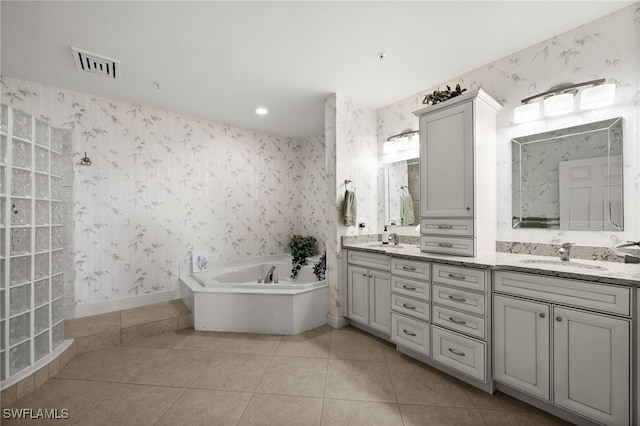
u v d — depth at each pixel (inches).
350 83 108.7
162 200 135.2
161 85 110.0
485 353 71.0
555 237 80.7
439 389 74.3
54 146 87.7
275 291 112.0
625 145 69.9
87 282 116.5
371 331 110.4
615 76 71.4
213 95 119.3
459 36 81.0
